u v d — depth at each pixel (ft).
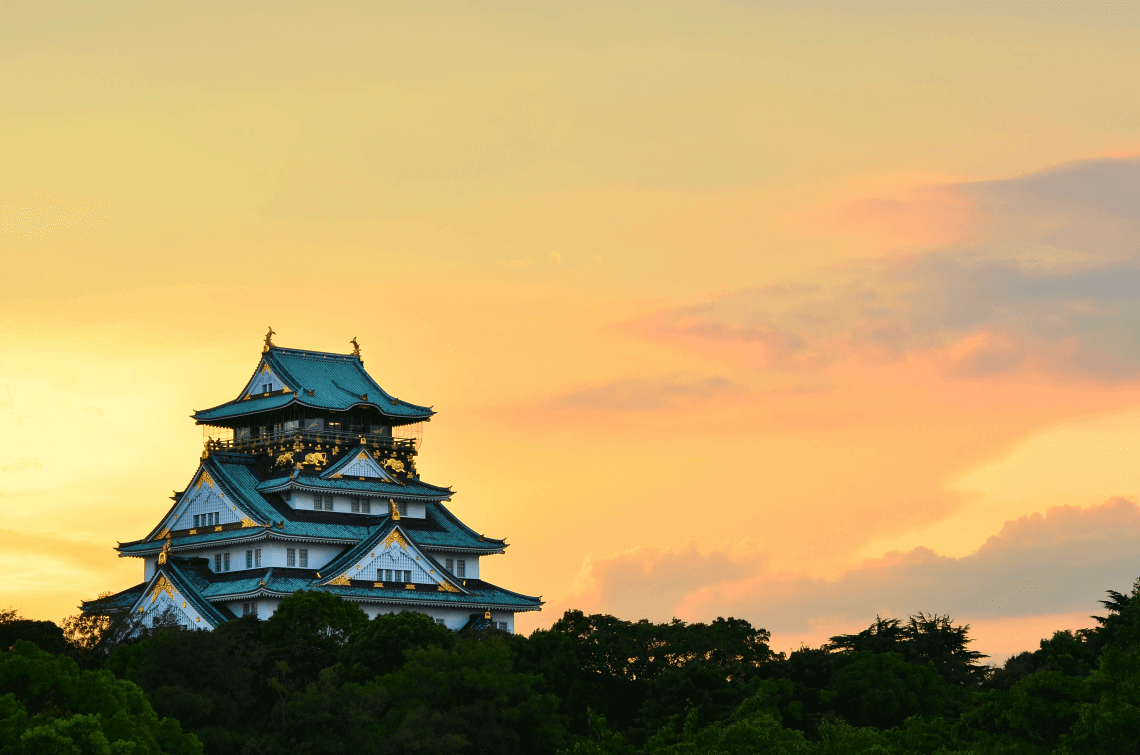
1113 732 380.37
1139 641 530.68
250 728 503.61
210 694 505.66
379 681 540.52
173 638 521.65
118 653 542.57
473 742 524.52
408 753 499.92
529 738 546.26
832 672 613.93
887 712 578.25
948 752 423.64
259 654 541.75
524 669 606.14
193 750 452.76
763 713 512.22
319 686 523.70
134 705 451.94
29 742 393.91
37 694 439.63
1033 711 411.95
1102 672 422.82
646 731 576.20
